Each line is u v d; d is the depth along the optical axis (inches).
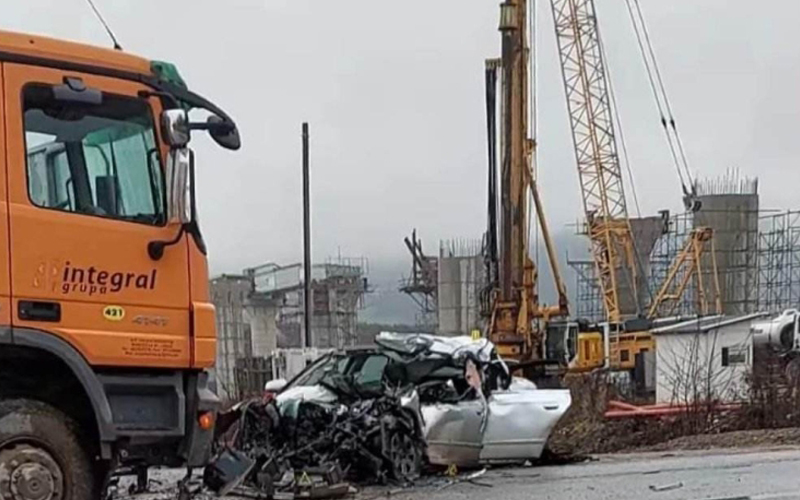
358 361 513.3
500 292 1109.1
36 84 262.2
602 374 1165.1
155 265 275.9
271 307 1630.2
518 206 1118.4
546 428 534.3
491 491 433.1
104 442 267.3
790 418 815.1
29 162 259.8
